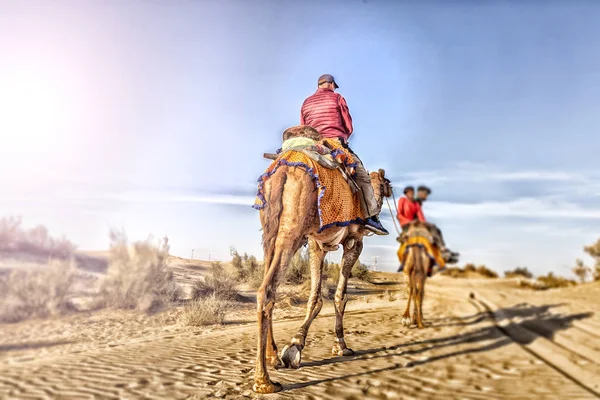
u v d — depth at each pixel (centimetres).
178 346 638
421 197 823
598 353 551
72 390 392
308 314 532
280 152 532
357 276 1958
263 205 459
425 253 797
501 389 411
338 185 512
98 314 816
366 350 620
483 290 1742
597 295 1398
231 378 455
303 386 432
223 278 1332
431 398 387
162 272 1020
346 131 621
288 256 446
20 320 676
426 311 1080
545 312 970
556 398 378
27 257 817
